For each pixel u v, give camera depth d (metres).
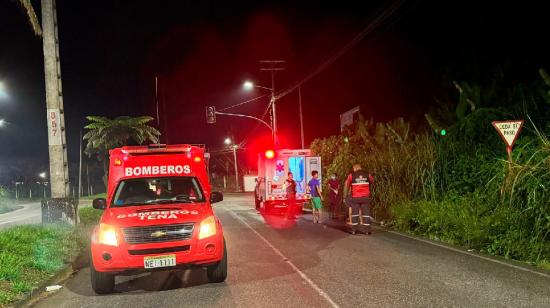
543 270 8.07
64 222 13.52
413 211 13.54
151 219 7.43
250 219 18.77
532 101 12.84
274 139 32.03
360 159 19.81
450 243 11.17
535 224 9.20
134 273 7.28
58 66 14.02
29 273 8.30
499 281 7.32
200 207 8.09
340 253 10.12
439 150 14.41
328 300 6.52
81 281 8.42
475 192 11.99
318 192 16.53
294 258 9.70
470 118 14.13
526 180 9.84
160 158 9.19
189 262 7.30
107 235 7.27
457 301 6.30
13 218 26.17
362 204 13.14
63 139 13.99
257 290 7.20
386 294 6.73
